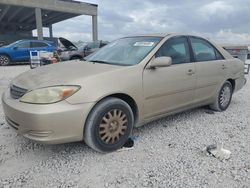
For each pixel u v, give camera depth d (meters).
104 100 2.93
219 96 4.73
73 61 3.94
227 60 4.79
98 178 2.54
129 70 3.17
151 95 3.37
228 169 2.72
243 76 5.29
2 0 20.06
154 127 3.95
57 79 2.86
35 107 2.61
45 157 2.95
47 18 30.84
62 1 23.19
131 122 3.22
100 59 3.80
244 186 2.43
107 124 2.97
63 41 13.92
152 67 3.37
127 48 3.82
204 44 4.43
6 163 2.80
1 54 13.63
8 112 2.86
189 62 3.98
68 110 2.64
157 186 2.42
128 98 3.21
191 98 4.05
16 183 2.44
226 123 4.19
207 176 2.59
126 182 2.48
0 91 6.50
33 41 14.59
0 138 3.43
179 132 3.76
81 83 2.77
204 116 4.54
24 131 2.73
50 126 2.60
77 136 2.78
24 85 2.92
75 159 2.91
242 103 5.58
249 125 4.12
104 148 3.00
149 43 3.71
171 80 3.60
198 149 3.20
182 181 2.50
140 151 3.13
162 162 2.86
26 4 21.30
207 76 4.25
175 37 3.92
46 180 2.50
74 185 2.43
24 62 14.44
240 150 3.18
